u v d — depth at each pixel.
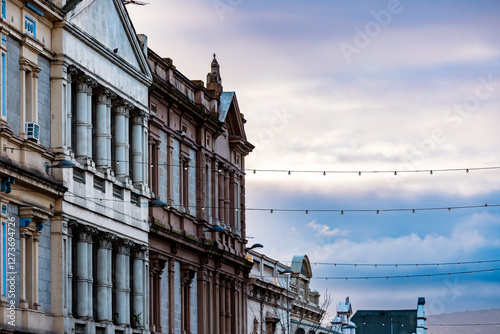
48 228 51.91
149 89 65.38
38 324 49.84
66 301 52.53
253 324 91.44
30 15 50.75
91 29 56.84
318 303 120.69
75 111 55.47
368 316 189.62
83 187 54.94
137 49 63.06
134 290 62.53
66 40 53.50
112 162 60.53
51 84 52.91
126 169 61.16
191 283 73.44
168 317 68.62
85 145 55.59
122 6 60.56
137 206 62.72
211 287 77.44
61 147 52.66
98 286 57.34
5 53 48.12
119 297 59.94
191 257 73.25
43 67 52.16
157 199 67.06
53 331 51.47
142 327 62.50
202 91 77.25
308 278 114.81
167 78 70.38
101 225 57.03
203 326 75.00
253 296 91.69
